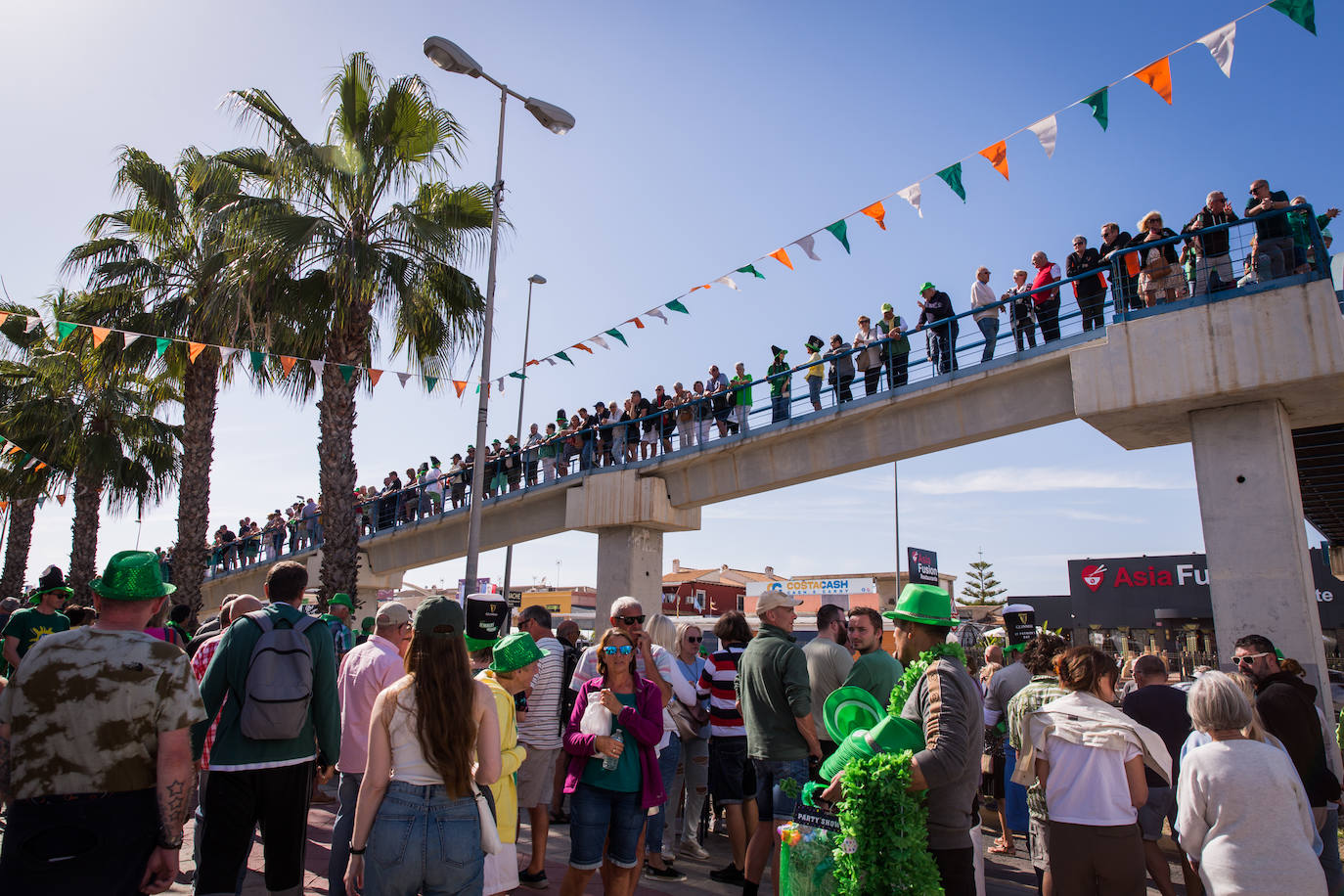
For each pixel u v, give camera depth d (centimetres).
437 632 312
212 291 1354
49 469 1898
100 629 295
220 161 1408
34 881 265
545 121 1277
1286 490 952
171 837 282
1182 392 990
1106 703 385
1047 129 677
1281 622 930
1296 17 530
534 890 525
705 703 654
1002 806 674
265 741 389
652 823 572
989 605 5906
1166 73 602
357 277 1241
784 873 346
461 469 1989
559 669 559
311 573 2233
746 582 4544
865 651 491
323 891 511
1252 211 978
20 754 274
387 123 1313
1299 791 327
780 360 1478
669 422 1648
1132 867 353
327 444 1322
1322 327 916
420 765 302
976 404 1230
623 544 1650
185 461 1565
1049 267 1152
